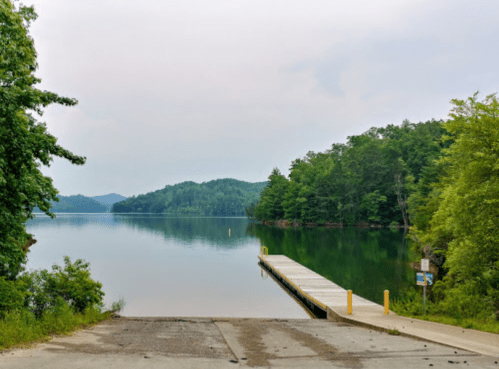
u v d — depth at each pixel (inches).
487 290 662.5
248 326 485.7
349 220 4040.4
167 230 3462.1
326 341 358.0
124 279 1125.7
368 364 253.4
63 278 544.7
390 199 3890.3
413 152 4033.0
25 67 410.6
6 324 334.0
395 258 1505.9
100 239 2421.3
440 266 1195.9
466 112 697.0
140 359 246.8
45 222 4992.6
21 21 413.1
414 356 283.1
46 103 439.5
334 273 1185.4
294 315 753.0
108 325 467.8
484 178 672.4
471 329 427.5
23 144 374.0
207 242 2292.1
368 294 891.4
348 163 4530.0
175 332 408.5
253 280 1136.2
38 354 250.4
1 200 392.2
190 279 1140.5
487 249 669.9
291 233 3031.5
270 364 251.1
